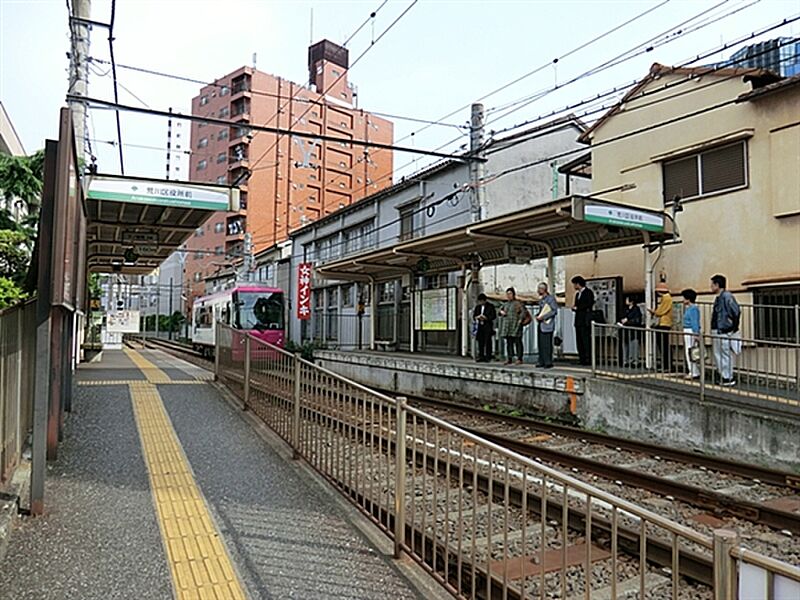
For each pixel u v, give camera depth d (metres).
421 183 21.88
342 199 59.72
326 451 6.11
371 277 22.28
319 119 58.41
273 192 55.56
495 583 4.08
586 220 10.83
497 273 20.34
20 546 4.26
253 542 4.49
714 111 12.73
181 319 57.47
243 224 54.53
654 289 13.39
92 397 10.31
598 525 5.07
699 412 8.62
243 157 54.75
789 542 5.14
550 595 3.98
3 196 14.61
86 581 3.80
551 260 14.30
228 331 11.81
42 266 4.88
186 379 13.29
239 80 56.25
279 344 23.23
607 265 15.25
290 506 5.31
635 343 10.04
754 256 11.84
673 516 5.76
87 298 20.30
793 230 11.23
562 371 11.62
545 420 11.26
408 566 4.19
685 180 13.35
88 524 4.71
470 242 14.91
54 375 6.55
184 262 63.22
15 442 5.71
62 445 7.06
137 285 62.69
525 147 20.84
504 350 15.49
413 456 4.45
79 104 10.37
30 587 3.70
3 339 5.00
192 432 7.97
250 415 9.18
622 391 9.81
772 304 11.53
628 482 6.89
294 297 32.81
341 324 27.61
